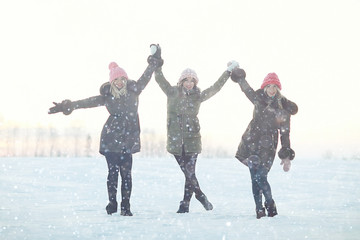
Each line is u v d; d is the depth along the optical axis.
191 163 5.49
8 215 4.84
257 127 5.24
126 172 5.15
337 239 3.41
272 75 5.29
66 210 5.32
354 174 12.60
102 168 13.62
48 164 15.50
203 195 5.48
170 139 5.58
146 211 5.39
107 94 5.39
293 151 5.21
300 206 5.82
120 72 5.38
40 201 6.20
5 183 8.65
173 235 3.60
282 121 5.22
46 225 4.14
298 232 3.74
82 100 5.43
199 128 5.63
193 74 5.62
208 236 3.55
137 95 5.50
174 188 8.51
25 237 3.51
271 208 4.88
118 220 4.52
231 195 7.51
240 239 3.42
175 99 5.63
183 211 5.31
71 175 10.91
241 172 13.52
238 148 5.39
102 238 3.46
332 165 17.52
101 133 5.36
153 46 5.59
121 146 5.19
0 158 21.17
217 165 17.69
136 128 5.40
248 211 5.43
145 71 5.54
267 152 5.12
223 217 4.79
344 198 6.80
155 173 12.10
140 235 3.60
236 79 5.48
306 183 9.72
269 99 5.27
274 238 3.46
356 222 4.34
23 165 14.88
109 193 5.14
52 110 5.38
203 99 5.66
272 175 12.15
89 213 5.10
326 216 4.80
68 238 3.46
